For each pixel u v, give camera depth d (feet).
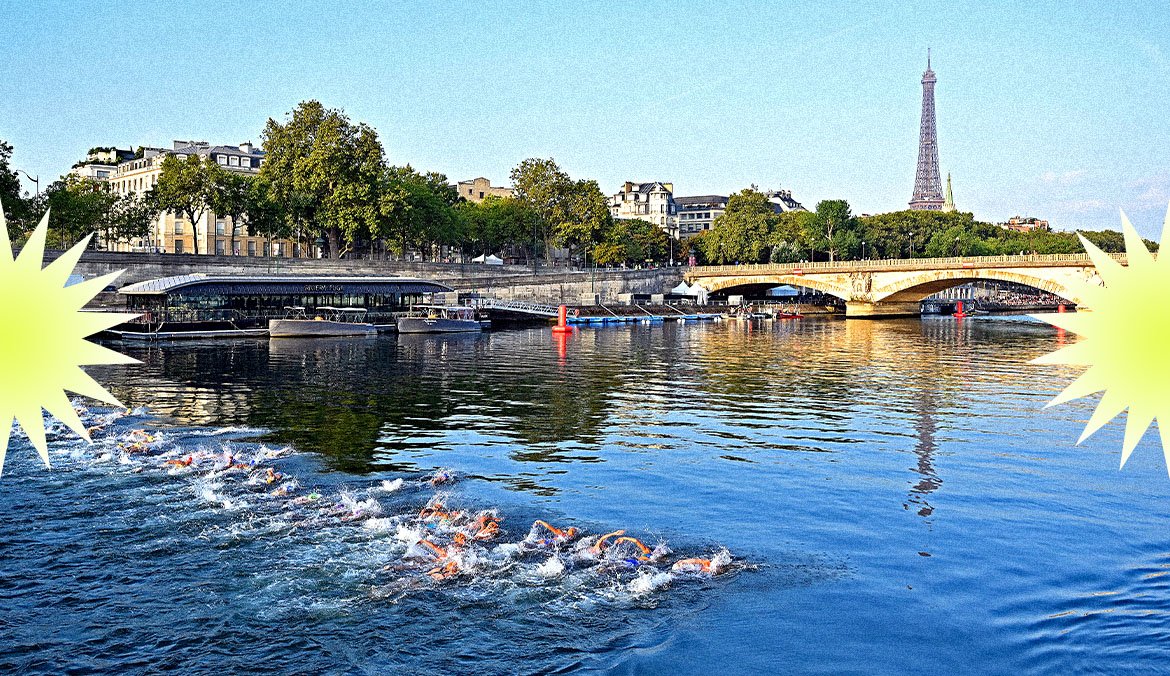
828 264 481.05
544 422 127.54
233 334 286.05
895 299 485.15
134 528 71.46
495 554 66.59
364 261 408.26
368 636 53.06
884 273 464.65
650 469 97.30
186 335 274.98
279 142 416.26
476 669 49.44
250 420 124.88
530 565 64.64
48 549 66.69
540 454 104.83
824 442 113.50
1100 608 58.29
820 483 91.30
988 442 113.50
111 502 78.38
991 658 51.55
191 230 518.37
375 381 173.27
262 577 61.52
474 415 132.98
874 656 51.72
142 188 569.64
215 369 190.60
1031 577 63.98
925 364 219.41
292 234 464.24
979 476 94.48
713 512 80.43
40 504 77.56
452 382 173.47
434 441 111.86
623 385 172.04
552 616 56.13
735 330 372.99
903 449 108.88
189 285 277.03
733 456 104.42
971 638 54.03
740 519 78.33
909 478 93.61
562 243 535.19
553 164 530.68
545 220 528.22
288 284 304.91
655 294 513.04
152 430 115.03
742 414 136.46
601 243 543.80
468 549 67.05
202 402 140.87
